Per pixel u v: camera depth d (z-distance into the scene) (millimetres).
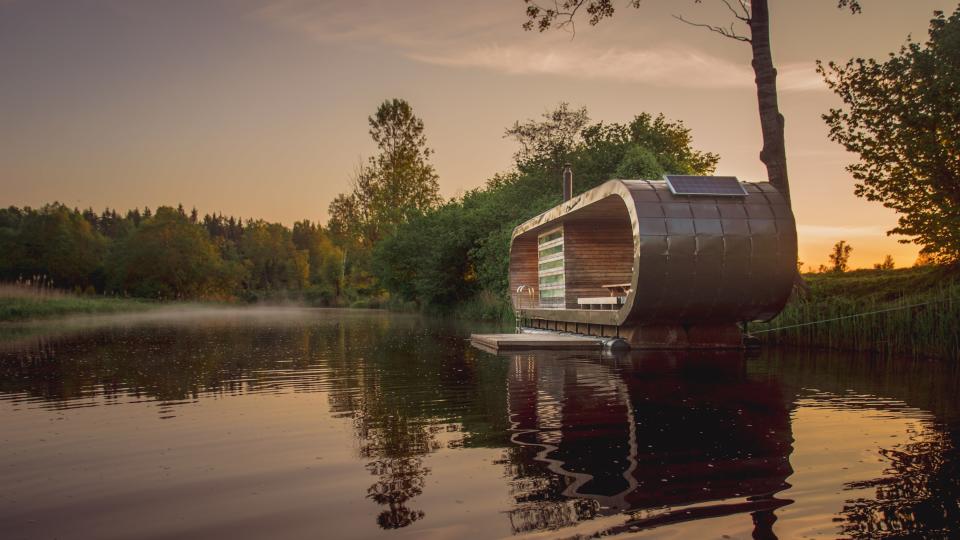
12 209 85438
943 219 11047
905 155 11430
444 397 6875
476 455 4371
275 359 11312
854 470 3902
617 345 12078
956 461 4082
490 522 3111
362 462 4262
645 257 11148
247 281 85062
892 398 6461
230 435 5145
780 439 4699
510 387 7520
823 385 7375
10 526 3168
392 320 28344
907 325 10695
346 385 7926
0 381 8555
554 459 4227
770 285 11539
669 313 11789
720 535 2928
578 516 3176
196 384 8164
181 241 66562
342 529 3057
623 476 3822
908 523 3062
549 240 19016
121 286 64938
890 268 18469
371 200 52000
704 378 8078
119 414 6109
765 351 11859
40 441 5000
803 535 2922
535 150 28844
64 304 35125
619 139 26516
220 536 2996
